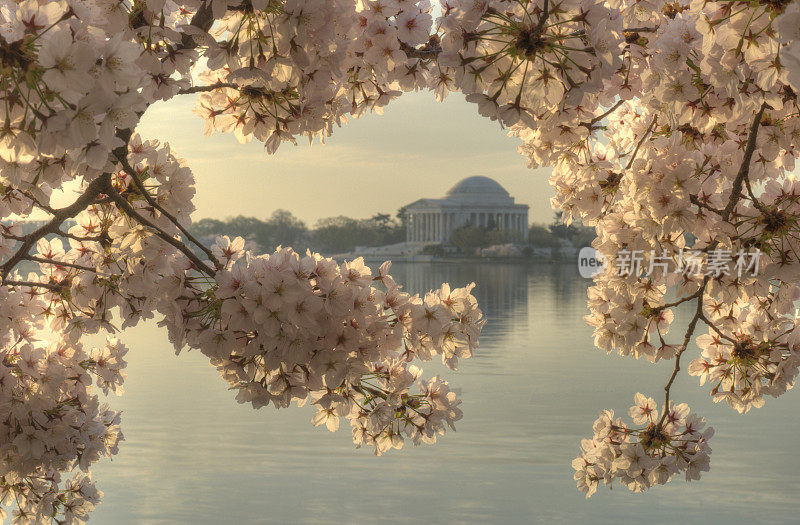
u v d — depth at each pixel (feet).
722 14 9.91
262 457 74.23
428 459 74.43
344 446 78.79
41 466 15.88
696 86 12.59
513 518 59.16
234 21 11.10
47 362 15.43
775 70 9.52
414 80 14.73
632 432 15.07
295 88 12.59
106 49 7.89
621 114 17.56
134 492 63.82
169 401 95.50
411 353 12.40
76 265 13.70
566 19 10.18
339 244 578.25
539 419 86.53
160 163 13.12
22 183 11.17
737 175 12.87
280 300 10.86
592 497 63.77
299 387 11.57
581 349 131.75
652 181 12.63
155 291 12.35
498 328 161.99
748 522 56.75
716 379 15.11
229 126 13.32
